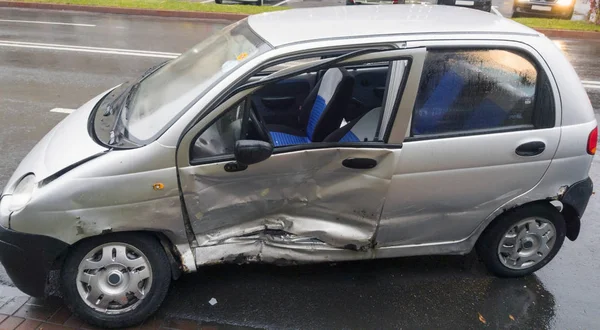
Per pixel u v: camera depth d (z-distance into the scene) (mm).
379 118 3230
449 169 3230
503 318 3377
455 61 3174
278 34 3197
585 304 3533
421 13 3688
